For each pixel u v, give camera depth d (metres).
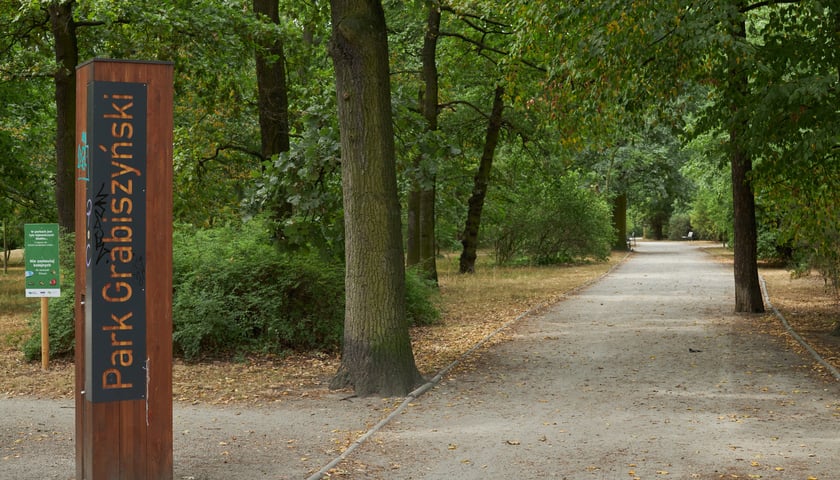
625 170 49.69
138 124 5.72
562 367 11.80
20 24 18.38
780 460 6.78
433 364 12.17
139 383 5.76
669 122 15.16
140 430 5.76
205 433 8.00
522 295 23.53
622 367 11.72
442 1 21.95
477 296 23.39
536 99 16.17
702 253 52.47
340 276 13.96
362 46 10.13
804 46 13.76
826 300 20.69
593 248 40.69
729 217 37.56
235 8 17.12
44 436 7.93
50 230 12.02
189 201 20.62
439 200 31.44
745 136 13.18
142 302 5.76
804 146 12.29
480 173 31.64
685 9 12.15
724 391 9.91
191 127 20.53
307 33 24.02
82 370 5.89
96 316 5.66
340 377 10.35
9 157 24.05
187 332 12.50
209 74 17.77
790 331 14.88
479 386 10.48
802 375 10.84
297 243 14.01
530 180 34.31
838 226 16.56
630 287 26.02
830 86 12.21
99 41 19.03
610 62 12.96
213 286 13.25
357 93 10.16
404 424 8.40
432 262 25.38
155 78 5.77
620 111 15.34
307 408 9.24
